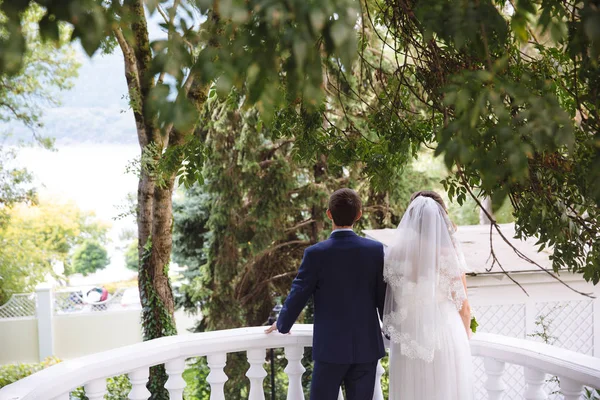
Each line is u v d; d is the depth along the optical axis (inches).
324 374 117.9
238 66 39.8
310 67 38.9
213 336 130.6
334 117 390.6
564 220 85.1
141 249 386.3
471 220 706.2
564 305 277.4
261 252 483.2
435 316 112.9
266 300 521.0
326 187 478.6
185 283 526.9
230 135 456.8
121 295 729.6
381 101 119.0
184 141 113.8
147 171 270.8
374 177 124.8
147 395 124.0
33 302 685.9
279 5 37.5
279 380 428.1
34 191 617.9
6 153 586.2
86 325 703.1
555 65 90.0
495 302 273.6
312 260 118.6
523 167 42.7
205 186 473.7
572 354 113.5
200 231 538.3
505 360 121.3
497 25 45.4
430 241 112.9
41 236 837.2
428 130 113.1
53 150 603.8
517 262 269.4
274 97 40.3
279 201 474.0
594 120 65.4
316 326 119.4
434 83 96.2
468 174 75.6
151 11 36.9
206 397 446.6
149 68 38.2
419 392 115.5
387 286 118.5
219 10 37.0
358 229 486.0
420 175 489.4
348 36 36.7
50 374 106.1
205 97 195.0
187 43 39.4
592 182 47.6
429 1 47.8
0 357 671.1
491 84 46.9
